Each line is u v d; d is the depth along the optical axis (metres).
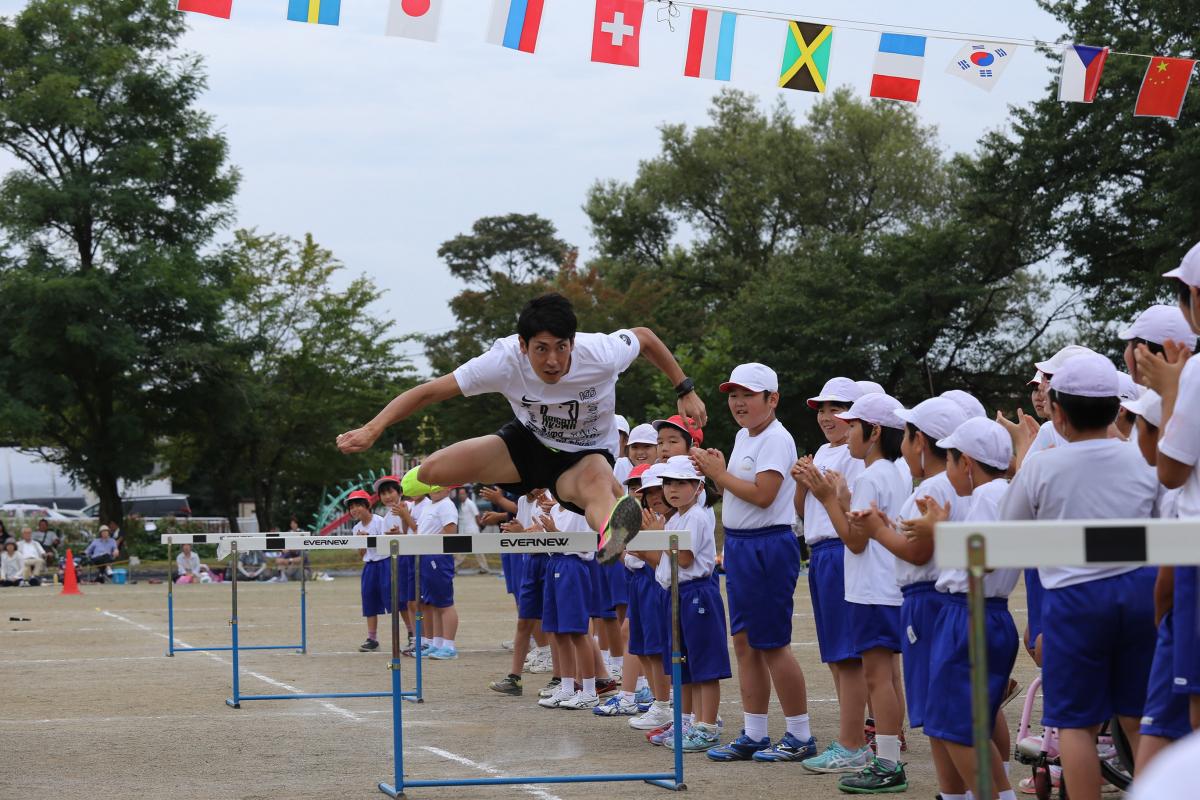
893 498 6.50
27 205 35.88
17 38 36.94
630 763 7.38
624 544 5.62
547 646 12.27
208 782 6.88
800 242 50.66
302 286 44.41
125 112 37.69
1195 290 4.22
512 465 6.14
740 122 54.28
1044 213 33.34
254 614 19.67
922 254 38.00
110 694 10.65
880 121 50.62
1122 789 5.86
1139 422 4.72
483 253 73.44
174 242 39.50
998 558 2.95
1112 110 30.75
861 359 37.75
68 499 45.62
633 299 45.03
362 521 13.84
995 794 5.25
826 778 6.83
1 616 19.69
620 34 8.69
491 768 7.24
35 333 36.06
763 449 7.24
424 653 13.43
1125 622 4.65
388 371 45.12
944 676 5.15
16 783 6.88
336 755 7.72
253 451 43.62
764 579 7.30
